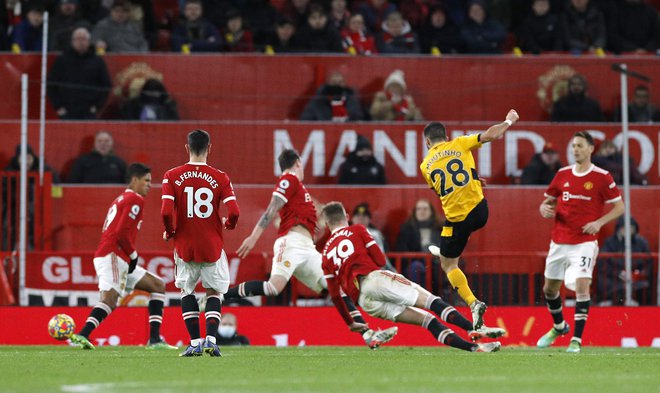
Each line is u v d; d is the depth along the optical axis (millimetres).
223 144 74000
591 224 48625
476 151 74625
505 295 64625
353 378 31281
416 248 66375
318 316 59938
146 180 50531
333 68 79812
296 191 49812
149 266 62469
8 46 81312
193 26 82188
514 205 70438
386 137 74562
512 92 79938
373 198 70250
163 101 76812
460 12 87562
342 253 44031
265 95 79500
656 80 79625
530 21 84688
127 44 80938
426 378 31391
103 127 73562
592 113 77500
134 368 35156
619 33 86500
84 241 68312
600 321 60500
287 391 27141
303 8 84188
